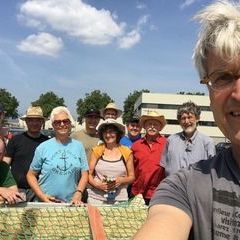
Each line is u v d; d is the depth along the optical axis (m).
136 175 2.58
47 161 2.08
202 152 2.36
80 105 42.06
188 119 2.37
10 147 2.55
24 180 2.49
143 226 0.49
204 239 0.52
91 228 1.20
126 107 47.75
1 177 1.59
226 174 0.52
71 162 2.10
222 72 0.53
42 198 2.02
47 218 1.23
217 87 0.54
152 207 0.53
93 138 2.85
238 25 0.52
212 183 0.53
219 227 0.51
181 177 0.55
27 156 2.53
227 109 0.53
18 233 1.20
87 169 2.18
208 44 0.54
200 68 0.57
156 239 0.46
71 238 1.22
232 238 0.50
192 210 0.52
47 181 2.08
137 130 3.55
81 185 2.11
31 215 1.22
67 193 2.08
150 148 2.59
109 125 2.38
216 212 0.51
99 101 41.66
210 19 0.54
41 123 2.62
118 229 1.24
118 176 2.34
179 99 35.06
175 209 0.52
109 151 2.40
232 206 0.51
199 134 2.40
